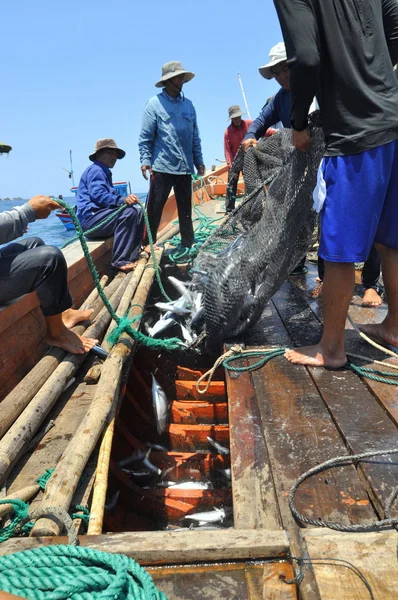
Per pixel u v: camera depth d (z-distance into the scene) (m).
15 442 2.54
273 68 4.64
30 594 1.55
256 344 3.69
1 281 3.22
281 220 3.52
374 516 1.96
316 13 2.56
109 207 6.45
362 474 2.18
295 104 2.69
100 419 2.74
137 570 1.62
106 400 2.94
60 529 1.98
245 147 4.88
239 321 3.71
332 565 1.64
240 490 2.16
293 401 2.82
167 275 6.91
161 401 4.04
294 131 2.88
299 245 3.67
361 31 2.57
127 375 3.88
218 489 3.44
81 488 2.45
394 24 2.81
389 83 2.67
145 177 6.71
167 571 1.76
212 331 3.74
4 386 3.24
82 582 1.57
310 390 2.93
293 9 2.50
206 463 3.69
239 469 2.30
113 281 6.03
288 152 3.67
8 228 3.04
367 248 2.78
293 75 2.57
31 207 3.17
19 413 2.89
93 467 2.62
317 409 2.73
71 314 4.29
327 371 3.14
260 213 4.24
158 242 7.81
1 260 3.23
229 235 5.35
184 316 5.38
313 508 2.01
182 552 1.77
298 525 1.93
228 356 3.44
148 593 1.52
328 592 1.54
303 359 3.23
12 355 3.43
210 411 4.15
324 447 2.40
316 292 4.85
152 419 4.22
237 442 2.50
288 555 1.78
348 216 2.71
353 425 2.54
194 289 5.12
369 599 1.51
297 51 2.50
